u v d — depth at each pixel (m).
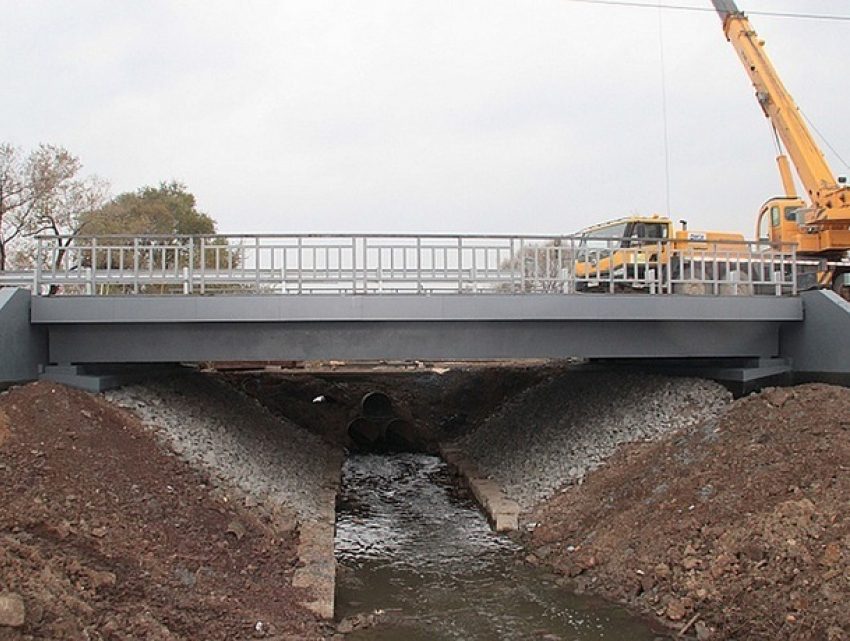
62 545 9.16
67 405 13.51
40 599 7.20
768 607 9.24
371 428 27.73
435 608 11.38
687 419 17.05
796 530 10.13
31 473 10.71
